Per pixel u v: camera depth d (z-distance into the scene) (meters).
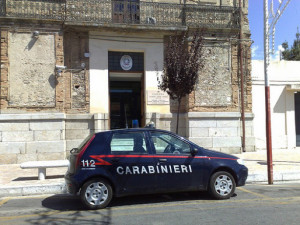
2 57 11.09
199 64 9.73
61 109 11.54
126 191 5.79
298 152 13.21
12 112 11.12
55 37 11.55
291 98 14.67
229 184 6.30
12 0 11.21
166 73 9.84
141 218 5.15
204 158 6.19
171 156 6.03
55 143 11.27
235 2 13.48
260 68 14.30
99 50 12.35
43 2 11.47
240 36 13.09
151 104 12.67
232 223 4.77
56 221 5.12
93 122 12.04
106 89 12.37
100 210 5.72
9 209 5.98
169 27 12.27
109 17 12.11
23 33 11.31
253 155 12.26
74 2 11.80
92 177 5.74
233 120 12.84
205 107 12.67
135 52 13.00
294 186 7.79
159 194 6.94
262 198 6.42
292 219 4.95
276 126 14.48
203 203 6.05
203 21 12.77
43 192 7.35
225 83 12.91
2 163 10.88
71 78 12.03
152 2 12.51
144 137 6.10
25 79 11.28
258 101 14.21
